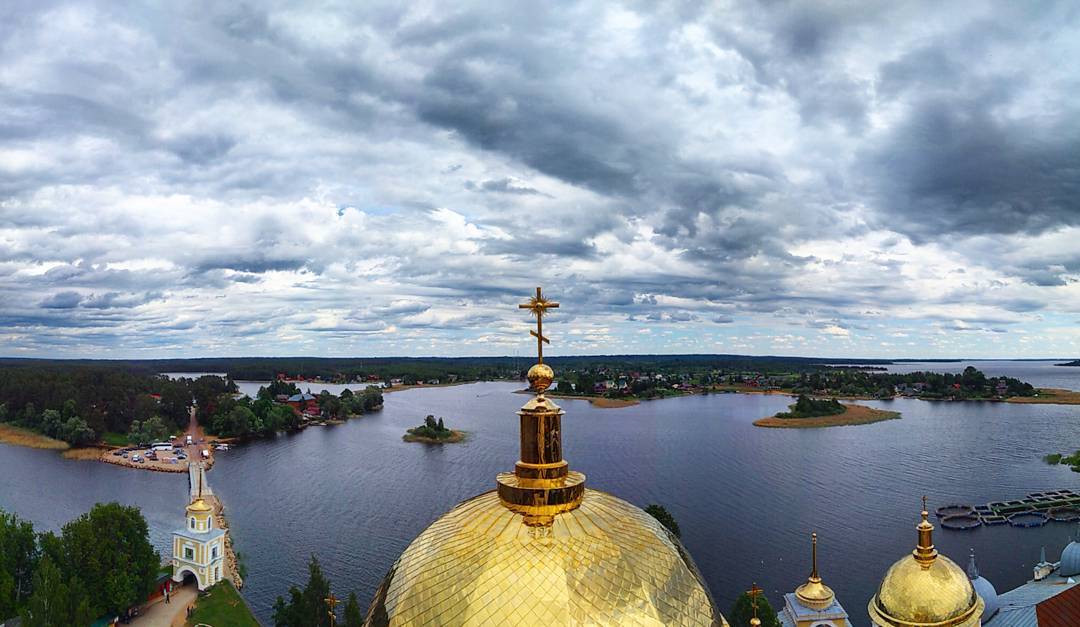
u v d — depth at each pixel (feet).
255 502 452.35
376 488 488.02
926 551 135.54
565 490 63.82
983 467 538.88
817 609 184.34
